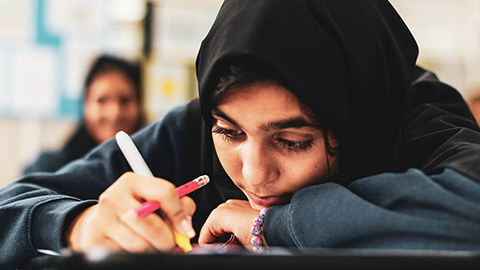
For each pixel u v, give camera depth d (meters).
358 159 0.68
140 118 2.18
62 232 0.56
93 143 2.12
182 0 2.82
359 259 0.38
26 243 0.60
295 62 0.55
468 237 0.48
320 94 0.57
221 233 0.68
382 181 0.56
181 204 0.51
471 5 3.03
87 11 2.69
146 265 0.36
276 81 0.53
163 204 0.49
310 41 0.57
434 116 0.75
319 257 0.38
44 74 2.63
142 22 2.77
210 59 0.60
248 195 0.66
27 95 2.60
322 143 0.59
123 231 0.48
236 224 0.66
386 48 0.68
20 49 2.60
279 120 0.55
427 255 0.38
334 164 0.63
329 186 0.57
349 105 0.63
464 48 3.06
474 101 2.53
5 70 2.57
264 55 0.53
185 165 0.86
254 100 0.54
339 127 0.60
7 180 2.56
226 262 0.37
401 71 0.68
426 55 3.03
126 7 2.74
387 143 0.69
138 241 0.48
